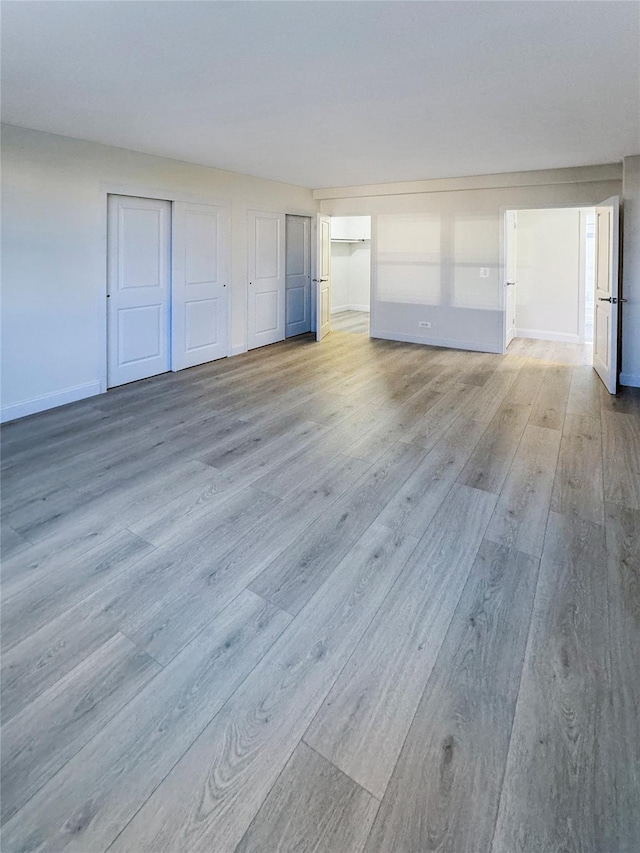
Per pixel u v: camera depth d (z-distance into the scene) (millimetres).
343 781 1272
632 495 2764
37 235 4090
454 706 1484
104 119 3613
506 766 1303
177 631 1787
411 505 2682
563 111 3395
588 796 1228
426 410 4297
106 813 1194
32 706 1476
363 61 2547
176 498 2760
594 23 2156
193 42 2330
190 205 5488
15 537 2371
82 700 1499
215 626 1812
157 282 5352
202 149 4605
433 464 3199
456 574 2104
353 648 1712
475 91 3002
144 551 2266
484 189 6285
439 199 6676
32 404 4238
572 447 3457
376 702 1503
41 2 1975
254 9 2027
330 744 1371
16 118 3617
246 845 1129
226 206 5992
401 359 6289
